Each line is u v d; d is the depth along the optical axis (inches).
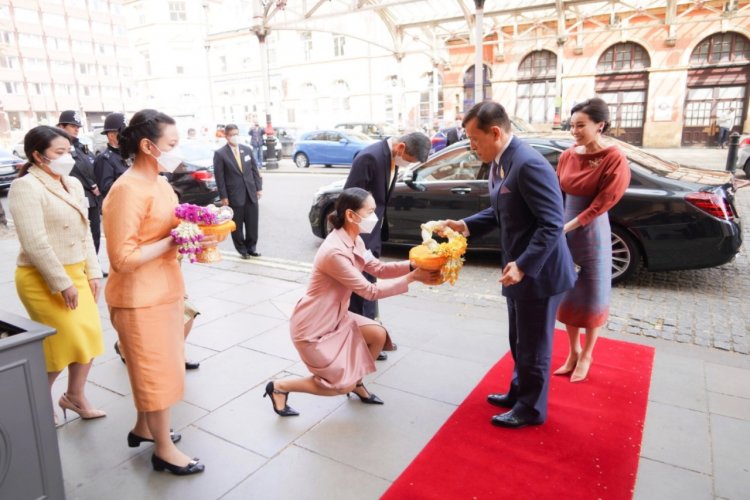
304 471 101.0
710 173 208.4
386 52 1119.0
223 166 251.4
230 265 254.8
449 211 236.4
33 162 107.7
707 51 840.3
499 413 119.3
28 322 84.2
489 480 96.6
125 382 139.3
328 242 106.0
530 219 103.7
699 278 210.7
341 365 109.0
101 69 2459.4
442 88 1048.2
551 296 105.0
